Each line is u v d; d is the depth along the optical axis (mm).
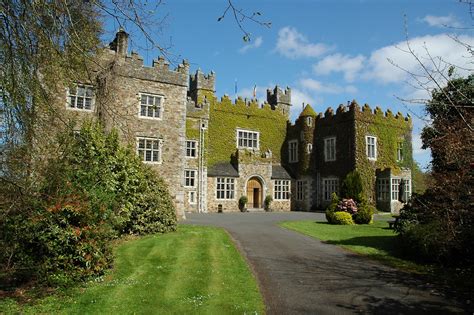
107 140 14828
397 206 31812
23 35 6039
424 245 10148
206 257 10695
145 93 22234
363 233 16500
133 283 8102
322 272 9312
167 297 7207
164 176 22438
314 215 28562
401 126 35219
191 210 31328
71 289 7773
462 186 8320
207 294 7391
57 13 5941
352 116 32156
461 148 7461
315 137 36312
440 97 8273
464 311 6570
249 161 34344
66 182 8898
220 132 35031
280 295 7480
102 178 12969
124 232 14602
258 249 12328
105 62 19859
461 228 8664
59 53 6398
